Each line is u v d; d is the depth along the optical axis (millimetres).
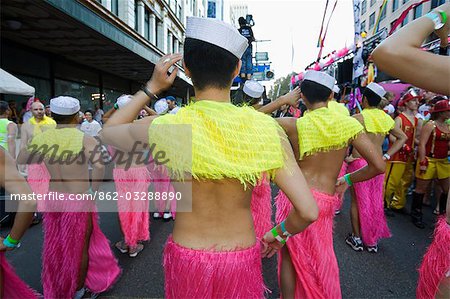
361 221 3258
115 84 15688
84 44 9125
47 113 6465
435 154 3943
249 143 1129
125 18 14555
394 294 2545
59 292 2230
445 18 939
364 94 3137
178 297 1219
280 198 2244
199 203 1215
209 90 1188
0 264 1600
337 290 1952
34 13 6582
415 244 3494
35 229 4016
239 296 1184
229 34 1143
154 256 3266
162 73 1269
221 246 1208
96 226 2480
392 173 4508
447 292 1363
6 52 8336
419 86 918
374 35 5664
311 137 2037
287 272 2059
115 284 2717
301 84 2219
